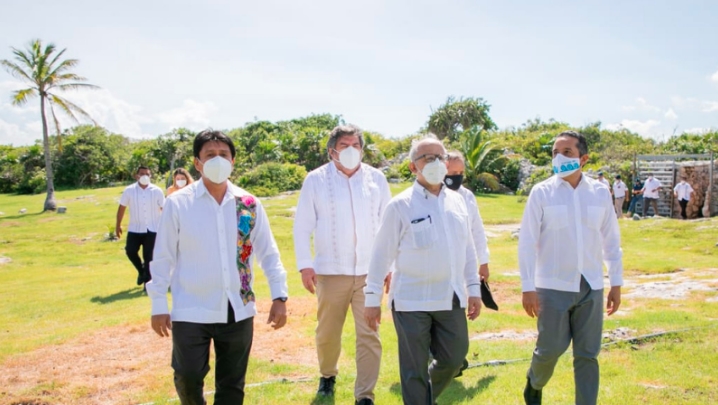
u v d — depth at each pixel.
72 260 15.77
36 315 8.19
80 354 5.94
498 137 48.78
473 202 4.79
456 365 3.64
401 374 3.57
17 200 41.50
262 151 45.94
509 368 5.12
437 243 3.56
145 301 8.88
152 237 9.88
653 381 4.69
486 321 7.05
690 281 9.43
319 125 64.12
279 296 3.52
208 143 3.44
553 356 3.84
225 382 3.46
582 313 3.85
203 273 3.35
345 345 6.09
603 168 28.17
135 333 6.78
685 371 4.88
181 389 3.35
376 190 4.70
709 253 13.23
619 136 45.31
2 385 5.02
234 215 3.46
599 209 3.89
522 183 35.62
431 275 3.56
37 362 5.68
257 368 5.35
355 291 4.50
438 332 3.65
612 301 3.96
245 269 3.48
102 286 10.70
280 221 22.31
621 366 5.04
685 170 24.55
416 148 3.66
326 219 4.54
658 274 10.73
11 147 59.88
